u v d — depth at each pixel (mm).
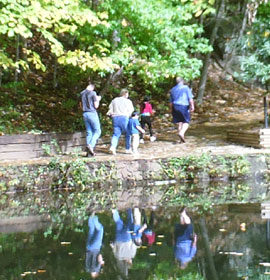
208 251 8156
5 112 18266
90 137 14492
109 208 11508
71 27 13508
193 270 7262
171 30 17438
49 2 13281
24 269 7336
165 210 11234
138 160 14109
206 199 12445
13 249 8320
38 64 13477
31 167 13047
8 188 12758
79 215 10820
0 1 12633
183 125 17250
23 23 12633
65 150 15305
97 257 7902
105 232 9383
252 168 15016
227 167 14844
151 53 17484
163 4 17859
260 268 7336
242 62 18156
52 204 11922
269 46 17828
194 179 14633
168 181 14398
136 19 16625
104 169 13695
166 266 7453
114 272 7211
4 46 16875
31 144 14406
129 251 8180
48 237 9055
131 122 15109
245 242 8609
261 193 13180
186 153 15281
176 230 9492
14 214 10906
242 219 10297
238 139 17016
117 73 18953
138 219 10375
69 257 7887
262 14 20562
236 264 7512
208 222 10047
